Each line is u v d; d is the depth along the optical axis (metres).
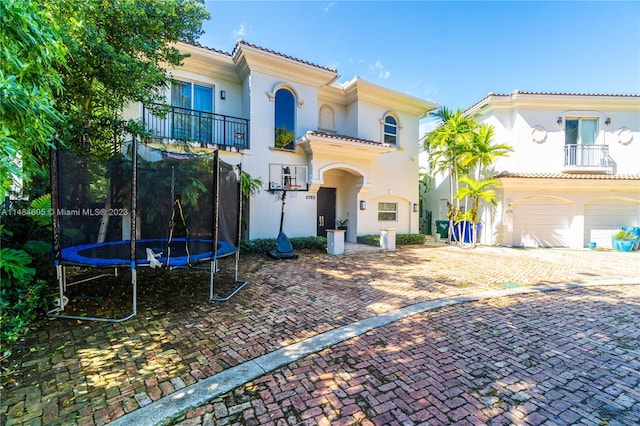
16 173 2.96
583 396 2.97
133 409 2.71
